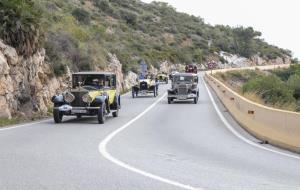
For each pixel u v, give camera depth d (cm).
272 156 1273
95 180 898
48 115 2530
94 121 2222
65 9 7331
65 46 3656
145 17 13888
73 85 2244
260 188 853
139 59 7569
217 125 2117
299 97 5000
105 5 11331
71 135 1636
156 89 4419
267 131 1616
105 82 2262
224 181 911
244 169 1059
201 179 925
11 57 2292
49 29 3691
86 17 7569
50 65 2881
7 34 2330
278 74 12300
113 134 1686
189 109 2992
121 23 10956
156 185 860
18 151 1252
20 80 2364
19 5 2473
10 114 2169
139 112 2752
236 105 2473
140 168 1031
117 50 5703
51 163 1077
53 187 834
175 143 1493
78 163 1081
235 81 10425
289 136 1430
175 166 1070
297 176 983
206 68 12675
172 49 11644
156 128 1934
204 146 1447
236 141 1598
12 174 946
